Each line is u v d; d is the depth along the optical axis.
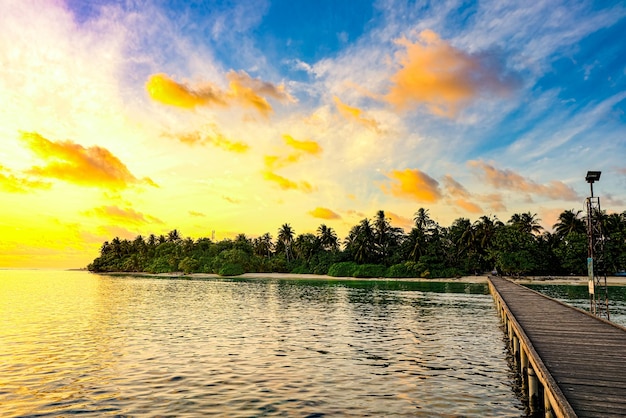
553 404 9.27
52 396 14.22
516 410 13.06
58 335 26.47
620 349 14.04
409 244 114.31
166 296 60.16
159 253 167.75
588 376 10.96
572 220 98.69
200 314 38.47
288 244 149.75
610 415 8.39
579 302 47.22
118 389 14.98
